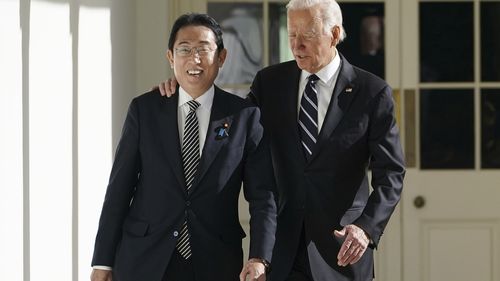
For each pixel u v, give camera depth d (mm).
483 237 12891
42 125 8594
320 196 8648
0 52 7500
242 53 12844
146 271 8094
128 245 8156
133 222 8219
